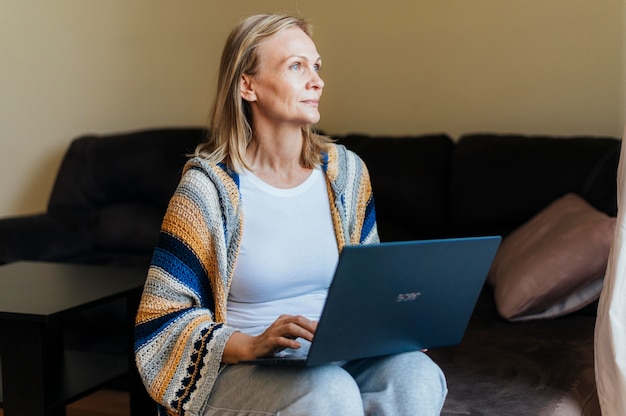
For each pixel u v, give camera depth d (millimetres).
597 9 3279
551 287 2455
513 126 3465
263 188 1744
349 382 1533
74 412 2953
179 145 3580
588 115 3330
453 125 3574
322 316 1464
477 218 3012
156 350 1638
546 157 2953
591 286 2518
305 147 1820
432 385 1576
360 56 3717
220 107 1774
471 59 3516
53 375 2525
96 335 3084
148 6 4043
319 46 3783
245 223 1720
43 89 4234
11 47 4254
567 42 3342
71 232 3584
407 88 3645
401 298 1536
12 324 2197
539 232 2689
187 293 1657
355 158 1899
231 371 1606
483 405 1839
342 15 3730
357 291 1471
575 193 2869
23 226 3477
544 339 2299
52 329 2721
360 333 1533
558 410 1832
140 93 4102
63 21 4164
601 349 1863
